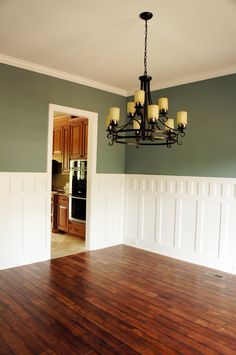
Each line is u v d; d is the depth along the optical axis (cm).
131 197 503
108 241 495
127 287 323
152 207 469
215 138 393
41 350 210
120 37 299
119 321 252
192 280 348
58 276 350
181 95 431
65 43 316
